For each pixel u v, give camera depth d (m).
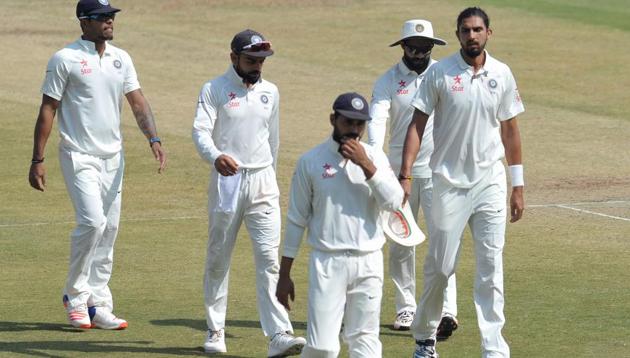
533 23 115.88
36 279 42.16
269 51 32.97
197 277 42.66
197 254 46.47
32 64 95.19
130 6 122.81
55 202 57.25
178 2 125.00
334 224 27.28
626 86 90.12
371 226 27.47
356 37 109.38
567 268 43.28
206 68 96.06
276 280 33.00
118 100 35.62
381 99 36.44
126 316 37.12
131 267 44.12
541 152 69.44
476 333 35.25
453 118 30.81
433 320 31.72
